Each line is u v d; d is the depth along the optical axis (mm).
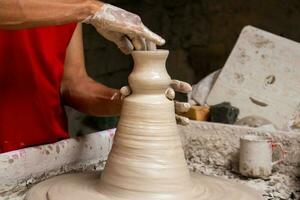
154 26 3766
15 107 1696
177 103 1350
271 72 2186
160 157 1221
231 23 3617
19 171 1543
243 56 2254
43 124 1747
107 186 1248
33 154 1579
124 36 1357
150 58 1241
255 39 2279
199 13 3707
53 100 1765
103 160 1828
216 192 1302
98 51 3400
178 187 1224
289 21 3451
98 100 1719
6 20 1266
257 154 1709
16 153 1538
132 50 1319
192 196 1230
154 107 1232
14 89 1691
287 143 1772
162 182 1208
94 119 3055
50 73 1740
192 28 3746
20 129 1707
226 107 2002
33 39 1702
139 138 1227
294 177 1746
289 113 2080
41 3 1259
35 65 1715
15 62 1683
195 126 1923
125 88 1283
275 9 3477
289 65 2186
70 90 1804
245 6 3559
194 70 3789
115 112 1683
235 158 1846
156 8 3754
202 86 2303
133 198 1199
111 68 3520
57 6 1269
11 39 1665
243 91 2172
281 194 1585
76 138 1736
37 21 1270
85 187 1305
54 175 1559
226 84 2207
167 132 1242
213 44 3695
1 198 1427
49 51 1724
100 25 1304
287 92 2125
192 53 3773
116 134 1279
